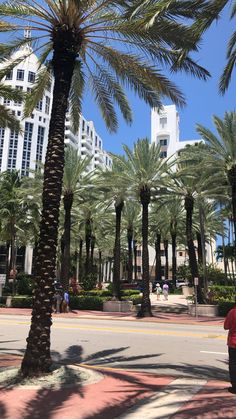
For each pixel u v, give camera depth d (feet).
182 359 40.14
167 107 306.96
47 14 35.04
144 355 42.06
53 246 30.12
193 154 94.02
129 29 37.32
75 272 239.09
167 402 22.95
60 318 86.38
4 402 22.49
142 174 95.35
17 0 35.27
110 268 404.16
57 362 36.88
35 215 151.02
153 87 46.32
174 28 37.06
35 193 122.11
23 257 288.51
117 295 108.17
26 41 42.50
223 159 91.71
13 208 149.28
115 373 31.45
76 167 109.09
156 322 80.02
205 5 34.55
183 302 124.88
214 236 201.16
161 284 176.24
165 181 97.50
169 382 28.84
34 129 308.60
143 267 92.73
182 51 38.63
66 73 33.06
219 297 110.63
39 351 28.40
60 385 26.30
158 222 173.17
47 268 29.60
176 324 77.15
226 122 89.30
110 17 37.11
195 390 26.11
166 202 117.70
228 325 26.04
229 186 101.86
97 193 117.60
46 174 31.30
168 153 298.97
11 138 302.86
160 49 41.24
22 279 154.51
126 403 22.76
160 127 305.94
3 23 36.99
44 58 45.50
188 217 107.45
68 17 33.37
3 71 45.96
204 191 106.11
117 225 112.98
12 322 75.72
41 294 29.19
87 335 56.85
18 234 187.62
